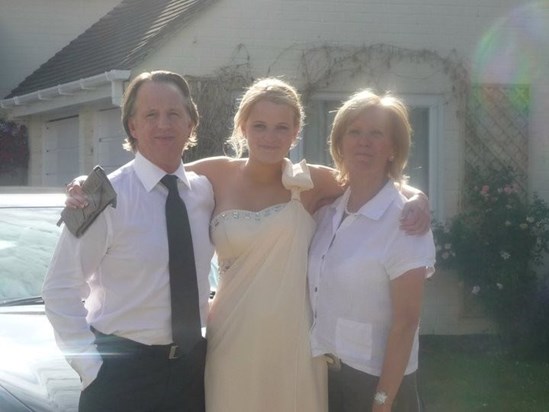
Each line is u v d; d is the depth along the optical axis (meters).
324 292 3.92
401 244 3.83
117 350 3.62
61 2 13.73
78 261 3.59
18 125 12.50
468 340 10.07
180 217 3.73
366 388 3.90
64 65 12.19
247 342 3.88
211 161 4.12
